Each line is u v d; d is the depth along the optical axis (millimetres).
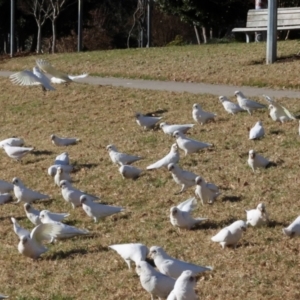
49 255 11078
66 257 10922
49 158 16375
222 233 10367
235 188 12984
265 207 11477
